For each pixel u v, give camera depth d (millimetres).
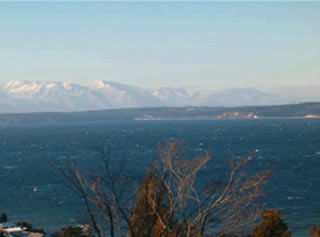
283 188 86750
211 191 12289
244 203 11781
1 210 74312
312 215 61906
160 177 12477
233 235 11750
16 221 63812
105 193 12094
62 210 71250
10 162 162125
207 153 12641
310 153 172625
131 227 11727
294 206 68562
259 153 174125
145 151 187750
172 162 12484
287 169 121062
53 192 90562
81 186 11984
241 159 12930
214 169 106125
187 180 12211
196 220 11852
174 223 12164
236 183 11992
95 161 143000
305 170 118250
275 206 68562
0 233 52750
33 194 89375
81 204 75375
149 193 12266
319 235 33750
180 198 11945
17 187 100000
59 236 28672
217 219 11766
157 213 11992
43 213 70125
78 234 27188
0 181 110875
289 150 187625
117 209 12125
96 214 12094
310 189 84812
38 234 51125
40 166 142625
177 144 12805
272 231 25656
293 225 56469
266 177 11945
